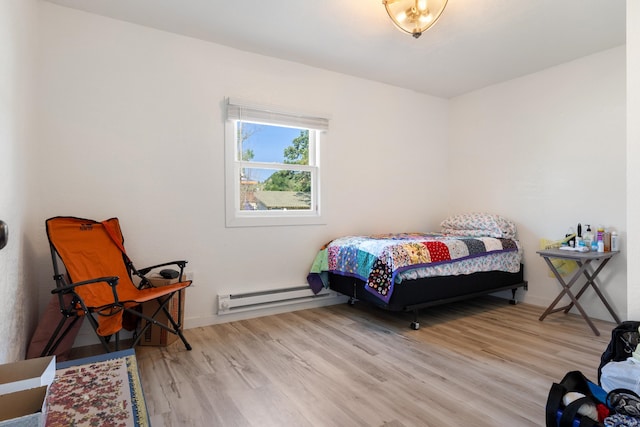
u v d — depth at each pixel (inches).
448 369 82.8
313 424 61.2
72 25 97.3
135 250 106.3
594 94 124.4
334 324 117.1
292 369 82.8
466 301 149.9
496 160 156.9
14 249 68.0
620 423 43.7
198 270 115.4
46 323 84.0
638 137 58.4
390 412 64.9
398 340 101.9
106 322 79.8
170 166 111.1
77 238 90.7
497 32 108.2
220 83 118.7
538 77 140.9
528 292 144.8
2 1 59.9
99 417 30.3
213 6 95.6
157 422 61.7
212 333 108.3
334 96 142.8
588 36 111.0
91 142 100.0
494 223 143.0
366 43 116.8
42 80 93.4
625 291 116.8
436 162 175.0
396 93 160.7
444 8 91.9
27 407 26.3
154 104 108.7
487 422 61.6
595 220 124.6
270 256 128.7
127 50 104.6
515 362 86.6
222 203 119.5
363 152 151.4
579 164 128.8
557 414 47.8
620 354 58.6
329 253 132.7
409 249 110.4
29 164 82.9
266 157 132.7
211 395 70.9
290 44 117.7
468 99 168.9
